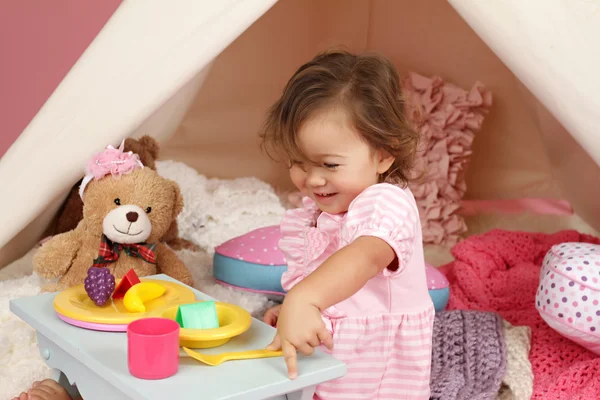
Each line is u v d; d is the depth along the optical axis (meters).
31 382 1.25
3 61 1.18
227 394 0.77
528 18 1.27
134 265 1.50
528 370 1.36
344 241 1.11
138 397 0.78
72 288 1.09
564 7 1.21
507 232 2.00
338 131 1.03
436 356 1.41
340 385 1.12
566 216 2.59
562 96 1.42
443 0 2.52
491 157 2.70
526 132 2.62
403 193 1.03
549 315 1.36
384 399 1.16
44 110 1.22
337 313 1.11
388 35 2.66
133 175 1.50
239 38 2.60
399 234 0.97
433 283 1.60
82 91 1.24
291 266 1.25
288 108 1.06
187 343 0.90
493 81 2.57
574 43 1.26
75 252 1.51
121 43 1.18
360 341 1.12
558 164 2.42
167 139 2.47
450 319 1.50
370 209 1.00
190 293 1.09
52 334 0.96
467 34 2.53
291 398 0.88
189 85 2.01
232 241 1.73
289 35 2.65
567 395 1.28
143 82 1.32
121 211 1.45
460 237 2.37
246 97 2.68
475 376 1.35
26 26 1.16
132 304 1.00
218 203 2.09
